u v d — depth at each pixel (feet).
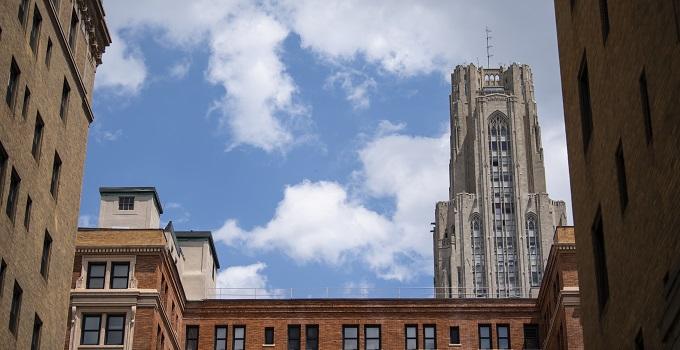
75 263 279.90
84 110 221.87
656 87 111.75
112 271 280.51
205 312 321.32
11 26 176.45
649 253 116.57
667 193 108.78
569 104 163.73
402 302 322.96
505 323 319.47
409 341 319.27
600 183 142.72
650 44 113.80
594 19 144.15
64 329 207.41
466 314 321.11
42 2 192.65
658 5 110.52
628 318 127.54
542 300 314.14
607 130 137.18
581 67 154.30
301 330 320.29
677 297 104.83
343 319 321.73
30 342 185.98
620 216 131.03
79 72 214.90
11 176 177.99
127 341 271.08
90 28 223.30
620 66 128.47
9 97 177.99
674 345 107.55
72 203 213.25
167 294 294.25
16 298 180.75
